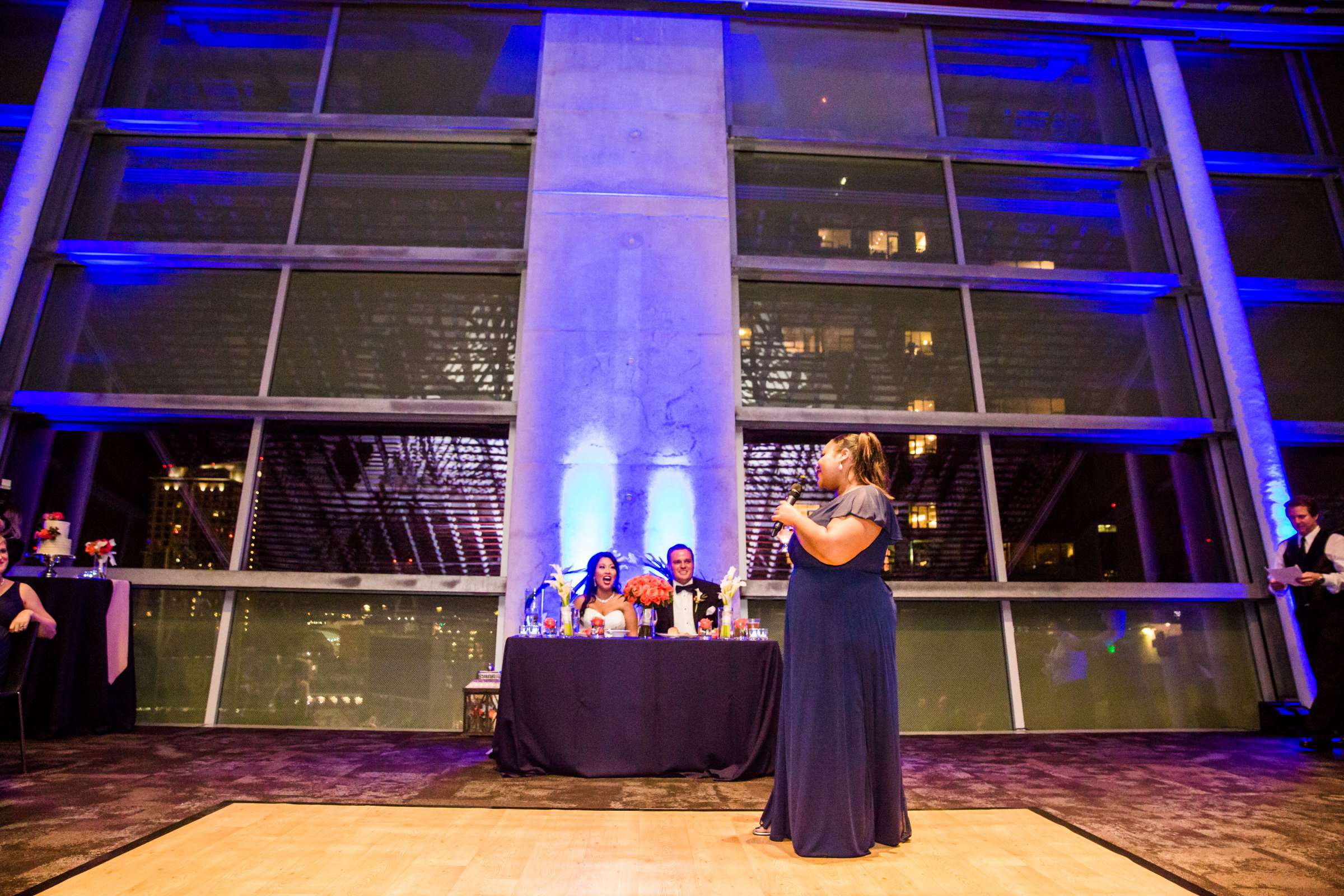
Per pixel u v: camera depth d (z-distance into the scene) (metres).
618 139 5.75
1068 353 5.64
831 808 2.25
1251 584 5.16
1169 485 5.45
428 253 5.45
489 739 4.37
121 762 3.46
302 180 5.66
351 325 5.39
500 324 5.45
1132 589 5.12
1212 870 2.13
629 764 3.42
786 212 5.85
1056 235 5.96
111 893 1.85
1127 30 6.27
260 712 4.74
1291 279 5.82
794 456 5.34
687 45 6.06
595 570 4.43
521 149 5.87
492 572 5.01
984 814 2.78
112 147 5.70
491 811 2.73
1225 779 3.40
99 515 4.98
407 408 5.14
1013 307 5.73
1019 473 5.37
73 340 5.23
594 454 5.06
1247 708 5.07
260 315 5.37
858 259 5.72
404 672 4.85
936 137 6.04
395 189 5.74
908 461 5.36
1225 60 6.50
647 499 5.00
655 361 5.25
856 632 2.37
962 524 5.25
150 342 5.27
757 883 2.02
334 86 5.99
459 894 1.92
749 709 3.53
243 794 2.89
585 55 5.96
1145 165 6.09
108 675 4.31
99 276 5.38
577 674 3.52
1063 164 6.09
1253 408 5.38
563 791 3.09
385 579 4.89
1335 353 5.82
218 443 5.12
